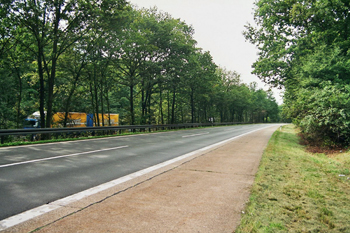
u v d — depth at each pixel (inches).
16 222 119.1
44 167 253.9
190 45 1227.9
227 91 2625.5
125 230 111.6
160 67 1098.7
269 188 186.7
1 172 228.1
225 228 116.0
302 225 123.4
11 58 816.3
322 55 646.5
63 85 1062.4
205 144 521.3
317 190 187.6
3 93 1086.4
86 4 654.5
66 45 804.6
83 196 163.0
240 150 411.8
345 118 495.5
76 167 259.3
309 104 583.8
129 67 1170.0
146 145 482.0
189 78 1413.6
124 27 871.7
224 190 179.5
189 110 2171.5
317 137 596.1
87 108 1155.3
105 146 444.5
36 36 679.7
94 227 114.2
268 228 117.3
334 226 123.0
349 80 602.5
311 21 681.0
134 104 1809.8
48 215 128.7
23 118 1181.7
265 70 924.6
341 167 308.7
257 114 4298.7
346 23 625.6
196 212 135.7
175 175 227.8
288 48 844.0
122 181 204.7
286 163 300.0
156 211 136.3
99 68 1000.2
